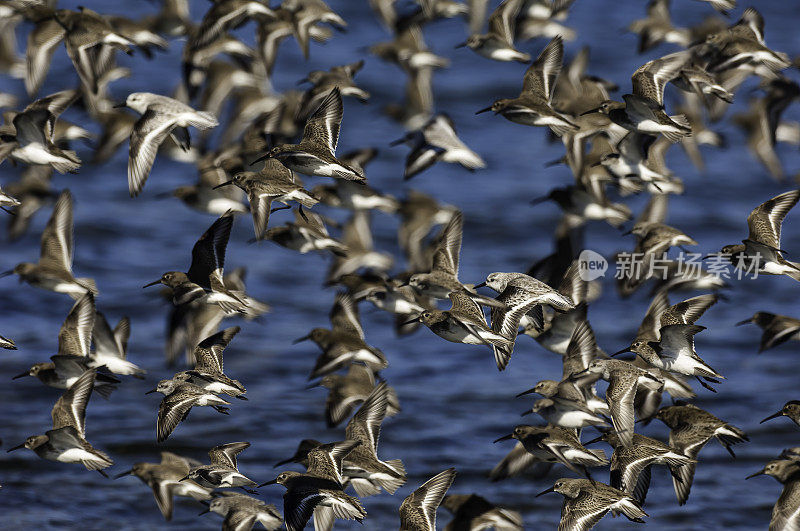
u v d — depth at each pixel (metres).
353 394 13.80
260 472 14.69
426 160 16.39
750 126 18.08
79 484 14.35
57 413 11.92
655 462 11.12
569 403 11.70
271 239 16.02
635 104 13.80
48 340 18.81
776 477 11.29
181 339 14.77
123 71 18.34
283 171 12.98
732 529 13.56
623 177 15.23
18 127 13.31
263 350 18.84
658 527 13.60
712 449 15.71
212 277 12.63
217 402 12.43
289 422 16.31
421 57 20.56
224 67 17.81
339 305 15.02
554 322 13.42
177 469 12.28
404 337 19.41
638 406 12.62
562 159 16.34
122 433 15.79
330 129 12.80
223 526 11.12
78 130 16.73
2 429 15.71
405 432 16.03
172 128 12.50
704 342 19.44
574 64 16.00
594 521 10.58
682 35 18.66
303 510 10.45
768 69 15.23
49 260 13.80
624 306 20.78
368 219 17.20
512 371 18.22
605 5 41.34
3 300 20.20
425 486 10.82
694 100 19.67
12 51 19.98
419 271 15.48
